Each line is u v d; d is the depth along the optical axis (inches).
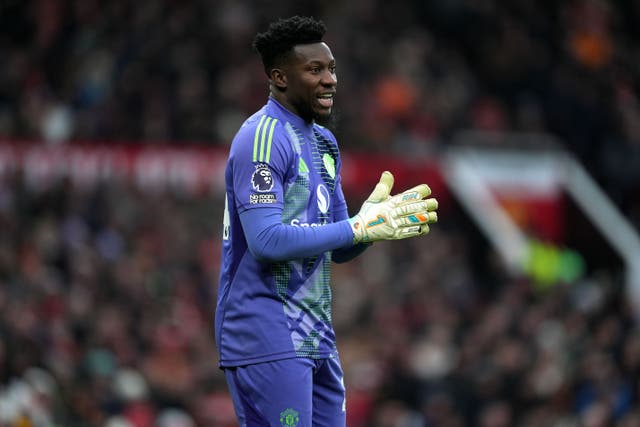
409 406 1633.9
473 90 2438.5
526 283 1942.7
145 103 2089.1
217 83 2186.3
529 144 2258.9
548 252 2185.0
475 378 1609.3
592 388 1526.8
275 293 584.4
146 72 2160.4
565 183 2273.6
